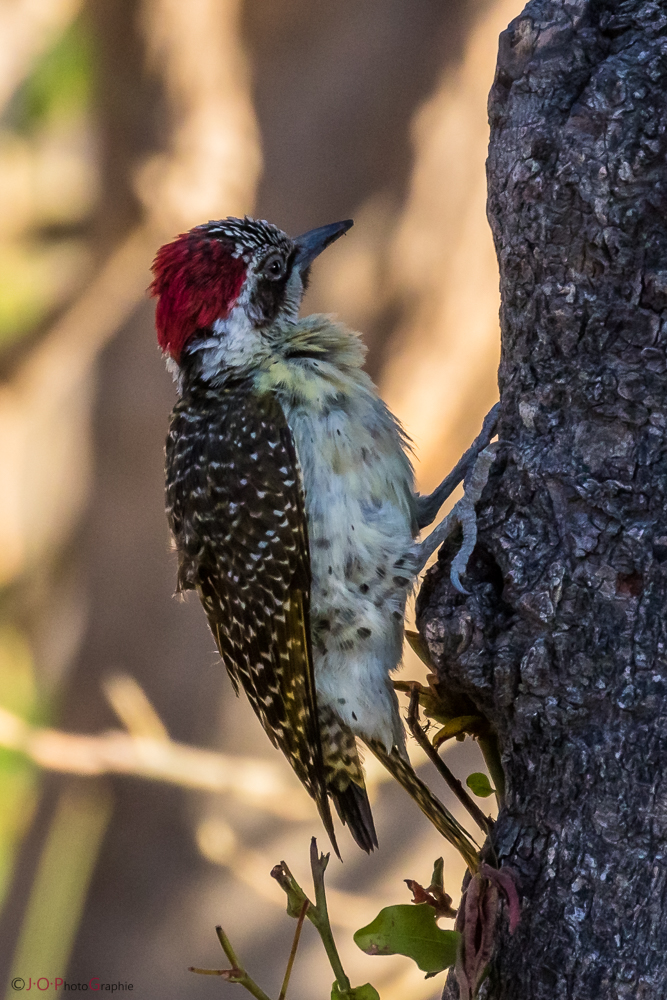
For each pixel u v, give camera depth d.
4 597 16.22
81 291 14.95
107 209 13.12
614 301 5.52
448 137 12.03
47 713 13.27
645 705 5.26
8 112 17.86
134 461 12.88
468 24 12.00
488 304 12.04
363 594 7.17
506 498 5.82
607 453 5.50
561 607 5.45
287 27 12.06
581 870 5.30
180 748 11.02
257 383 7.42
